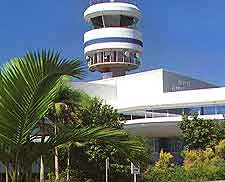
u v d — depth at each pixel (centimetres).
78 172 3728
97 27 10288
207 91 6775
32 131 730
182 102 6900
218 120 5512
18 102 699
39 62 702
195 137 5309
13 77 695
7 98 695
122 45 9925
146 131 7056
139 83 7562
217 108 6694
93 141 748
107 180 3538
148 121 6750
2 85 696
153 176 4519
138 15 10131
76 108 3381
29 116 707
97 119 3562
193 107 6831
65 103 3014
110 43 9906
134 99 7419
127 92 7612
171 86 7556
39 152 740
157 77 7462
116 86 7712
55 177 3222
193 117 5438
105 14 10025
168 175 4625
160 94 7144
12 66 705
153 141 7375
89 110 3444
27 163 734
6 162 728
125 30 9969
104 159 3669
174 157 7044
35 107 707
